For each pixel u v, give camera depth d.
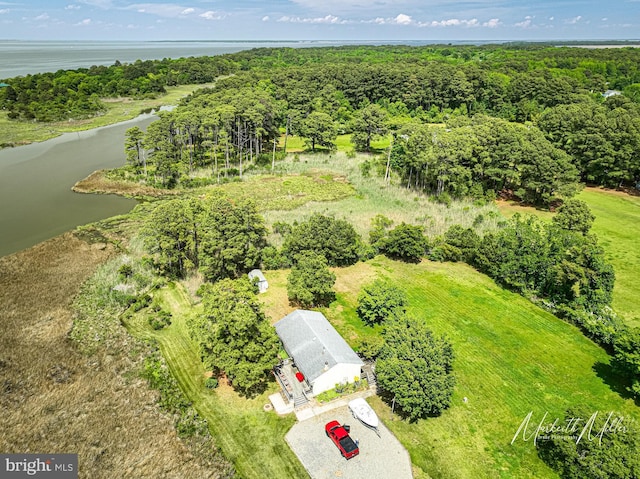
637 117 95.69
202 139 111.69
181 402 39.44
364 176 102.50
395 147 100.19
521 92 150.12
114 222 75.44
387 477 32.75
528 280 57.12
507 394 41.00
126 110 167.75
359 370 41.47
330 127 120.25
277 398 39.88
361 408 37.44
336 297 55.94
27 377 41.25
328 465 33.50
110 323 49.97
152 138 96.25
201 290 54.62
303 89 149.25
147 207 80.62
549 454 34.22
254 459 34.00
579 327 50.91
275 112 120.62
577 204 66.56
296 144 133.50
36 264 60.69
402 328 42.25
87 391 40.22
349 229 63.81
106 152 116.62
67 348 45.47
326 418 37.84
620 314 52.97
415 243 64.00
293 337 44.16
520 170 85.06
